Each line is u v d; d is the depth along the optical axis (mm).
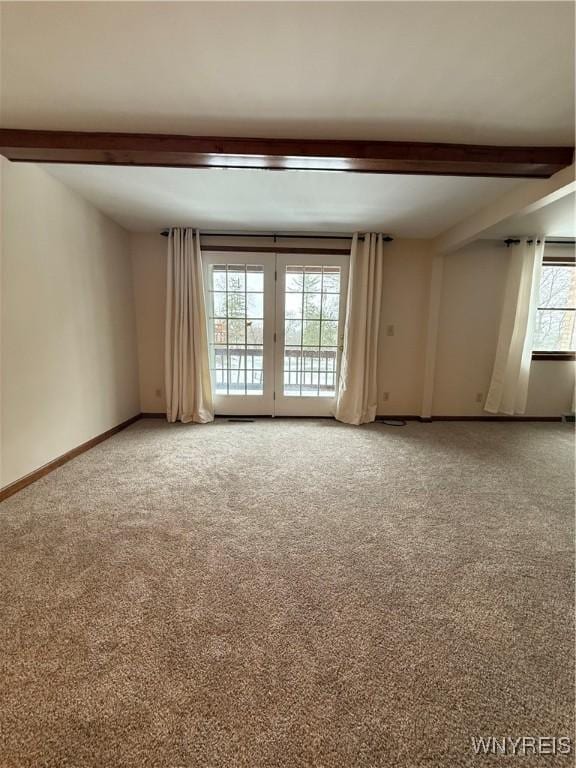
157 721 911
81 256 2877
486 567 1561
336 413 4102
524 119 1754
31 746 850
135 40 1281
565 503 2174
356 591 1396
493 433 3699
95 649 1111
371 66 1396
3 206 2037
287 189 2609
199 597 1342
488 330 4141
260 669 1058
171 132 1875
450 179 2395
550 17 1175
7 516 1920
